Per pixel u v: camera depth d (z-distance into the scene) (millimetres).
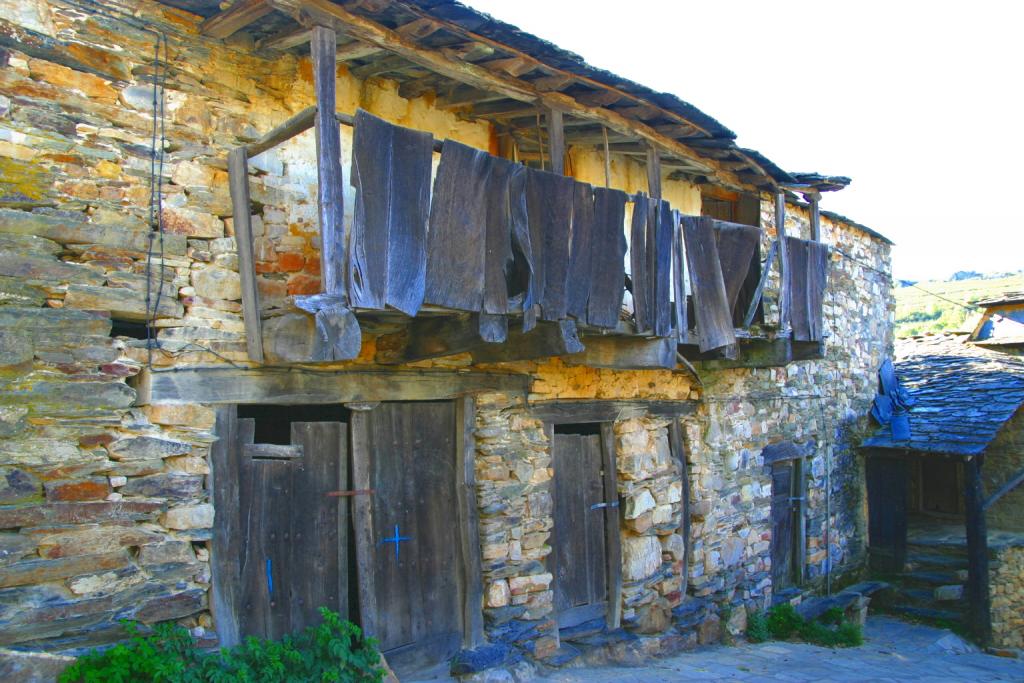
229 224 4918
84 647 4219
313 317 4453
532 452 6645
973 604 10219
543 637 6582
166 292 4637
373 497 5660
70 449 4277
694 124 6484
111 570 4352
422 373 5930
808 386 10398
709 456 8492
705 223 6812
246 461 5016
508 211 5195
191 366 4715
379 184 4492
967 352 13453
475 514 6215
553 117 5754
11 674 3941
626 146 7344
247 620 4941
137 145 4590
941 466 12766
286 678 4645
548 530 6711
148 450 4520
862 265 11852
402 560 5805
